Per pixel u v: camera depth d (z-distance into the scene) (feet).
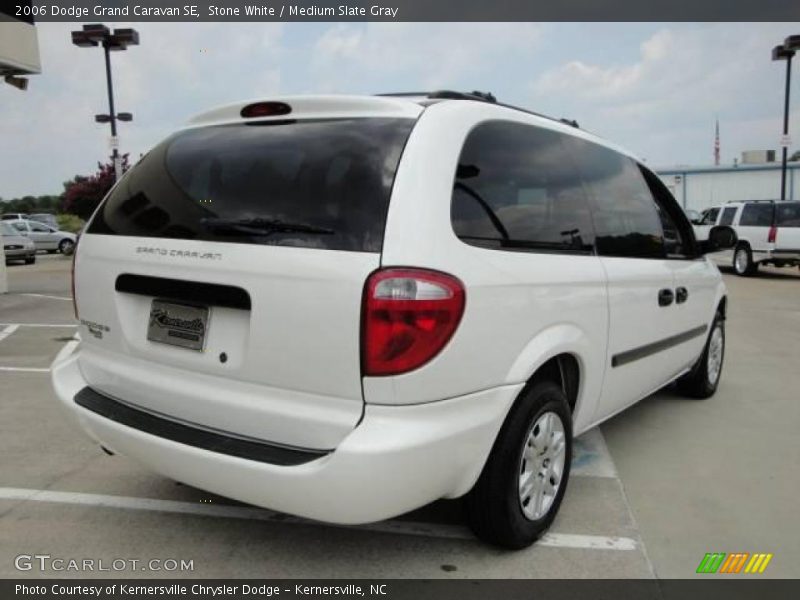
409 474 7.29
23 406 16.31
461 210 8.05
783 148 69.77
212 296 7.98
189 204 8.59
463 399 7.83
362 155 7.84
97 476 11.95
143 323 8.91
